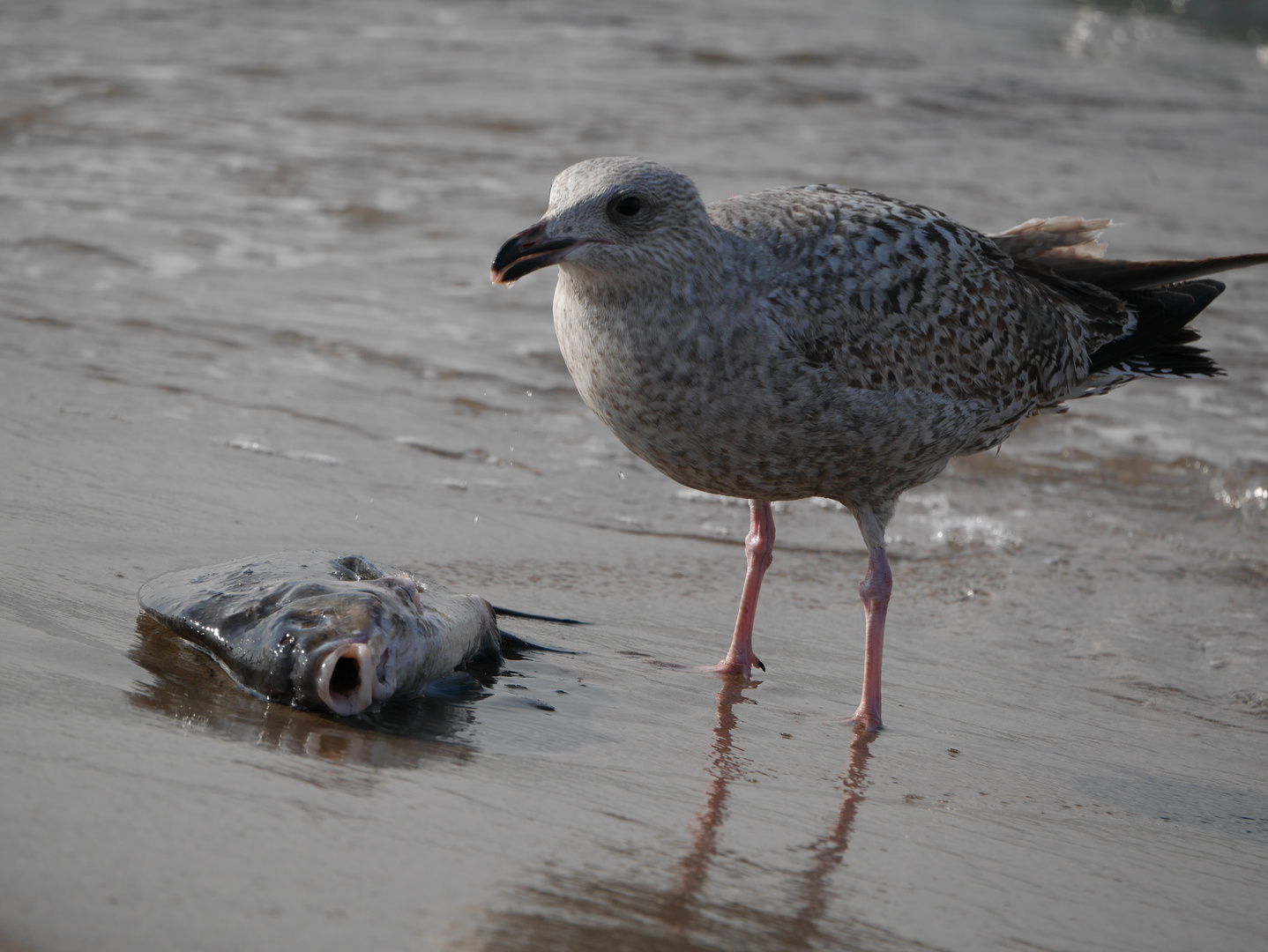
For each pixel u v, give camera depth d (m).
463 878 3.84
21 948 3.16
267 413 8.96
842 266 5.90
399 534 7.29
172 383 9.26
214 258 12.23
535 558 7.32
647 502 8.55
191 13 20.73
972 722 5.95
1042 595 7.64
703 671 6.14
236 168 14.60
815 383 5.75
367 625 5.17
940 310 6.11
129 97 16.69
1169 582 7.98
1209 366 7.05
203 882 3.57
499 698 5.50
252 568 5.86
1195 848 4.90
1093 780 5.45
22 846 3.60
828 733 5.62
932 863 4.48
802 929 3.88
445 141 15.80
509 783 4.64
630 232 5.46
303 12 21.33
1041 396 6.71
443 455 8.80
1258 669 6.84
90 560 6.17
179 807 3.98
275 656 5.08
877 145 16.91
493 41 20.34
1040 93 20.66
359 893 3.65
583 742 5.15
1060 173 16.53
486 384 10.16
